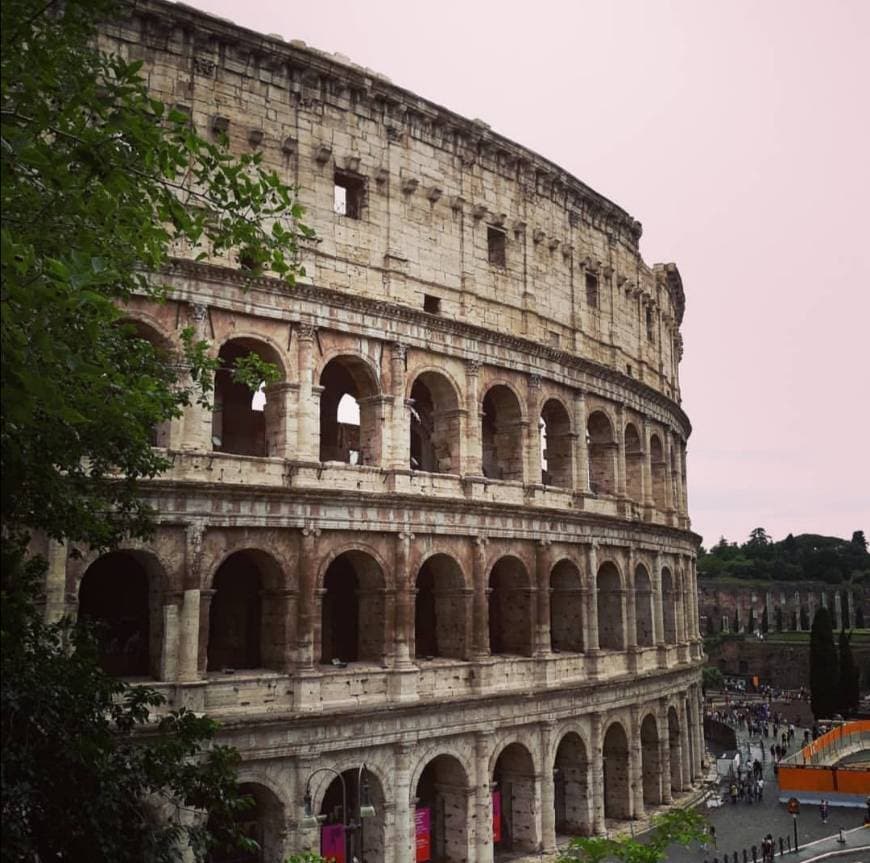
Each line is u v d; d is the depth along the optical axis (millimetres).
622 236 86312
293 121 59531
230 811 30359
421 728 58531
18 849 22984
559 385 74250
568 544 72250
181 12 54812
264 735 52062
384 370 61500
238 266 55438
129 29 53906
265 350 57125
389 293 62312
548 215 76062
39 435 28359
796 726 145750
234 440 62969
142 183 28828
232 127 56844
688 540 95812
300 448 56688
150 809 46625
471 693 62312
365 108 63188
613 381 80125
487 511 64750
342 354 59625
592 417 81375
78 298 22375
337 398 69688
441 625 64750
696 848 71938
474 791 61406
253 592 60406
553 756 67000
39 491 29203
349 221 61219
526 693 64438
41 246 25344
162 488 50375
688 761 88562
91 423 30719
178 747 30297
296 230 58125
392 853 56469
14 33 23766
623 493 80375
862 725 116375
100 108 24859
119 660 55688
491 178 71250
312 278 58594
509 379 69688
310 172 59781
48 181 26000
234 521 52844
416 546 60875
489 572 65250
